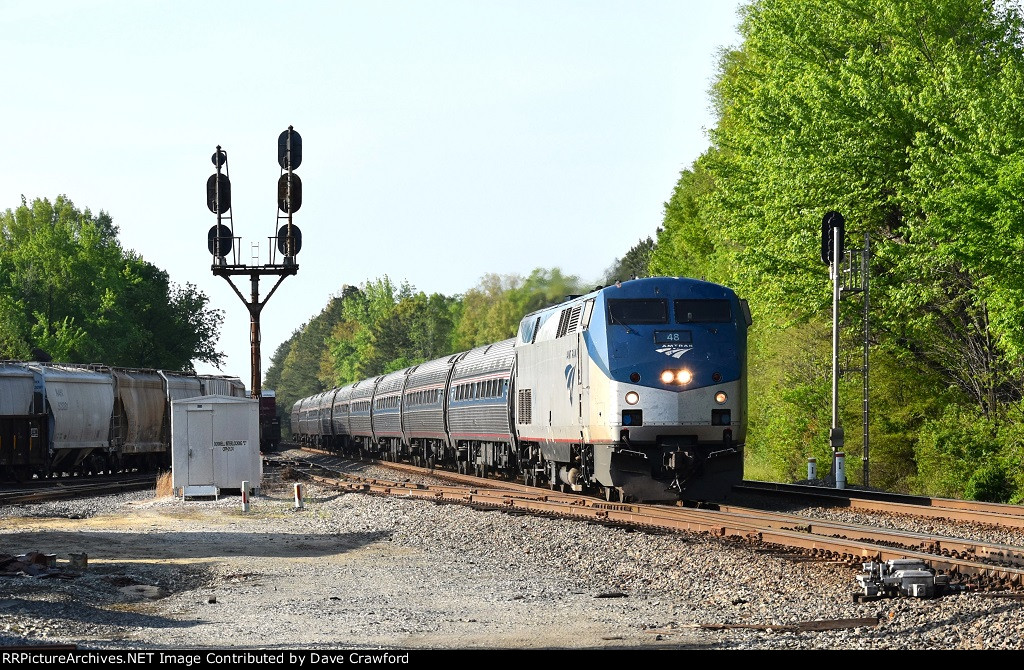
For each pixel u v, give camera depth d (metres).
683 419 52.38
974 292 68.56
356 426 149.75
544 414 64.19
